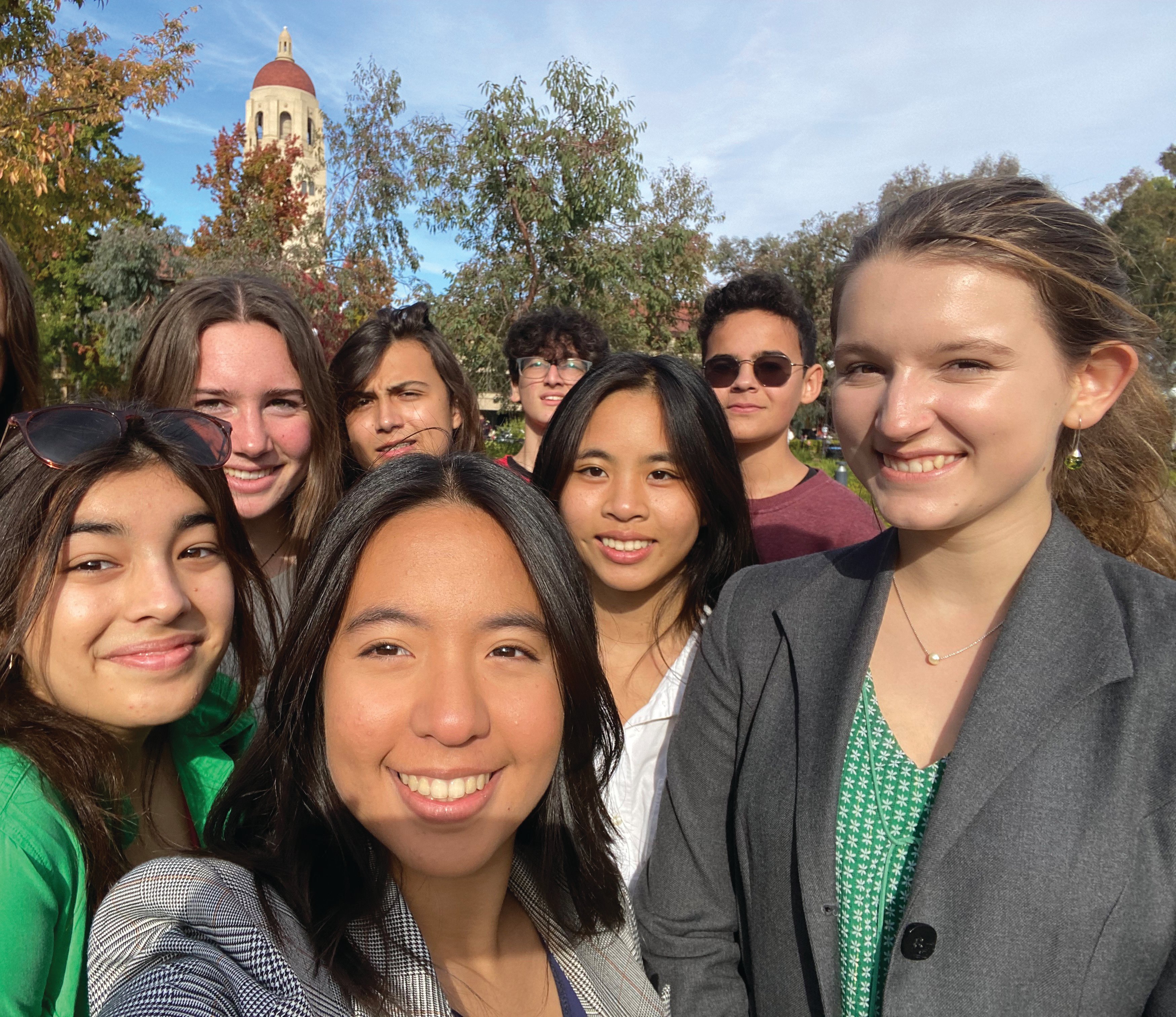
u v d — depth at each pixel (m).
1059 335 0.42
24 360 0.76
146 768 0.59
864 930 0.44
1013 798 0.40
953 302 0.41
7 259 0.74
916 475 0.44
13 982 0.42
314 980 0.37
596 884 0.50
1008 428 0.41
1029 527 0.45
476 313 4.06
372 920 0.41
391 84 4.20
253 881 0.41
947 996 0.40
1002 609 0.46
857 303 0.45
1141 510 0.50
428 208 4.09
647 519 0.76
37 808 0.46
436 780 0.40
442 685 0.40
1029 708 0.41
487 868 0.45
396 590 0.41
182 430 0.56
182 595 0.53
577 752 0.48
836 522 1.18
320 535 0.44
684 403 0.75
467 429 1.29
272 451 0.92
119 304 5.86
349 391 1.19
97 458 0.51
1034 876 0.39
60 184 2.82
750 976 0.51
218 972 0.35
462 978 0.45
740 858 0.50
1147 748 0.39
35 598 0.50
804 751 0.47
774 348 1.24
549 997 0.48
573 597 0.45
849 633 0.49
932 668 0.47
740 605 0.56
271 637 0.74
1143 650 0.41
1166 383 0.50
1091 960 0.38
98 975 0.37
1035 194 0.44
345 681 0.41
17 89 2.73
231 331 0.89
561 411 0.79
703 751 0.55
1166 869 0.38
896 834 0.44
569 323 1.64
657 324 4.76
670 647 0.80
